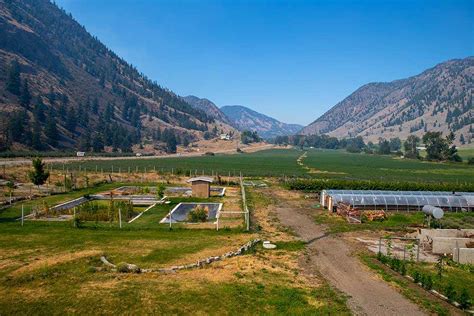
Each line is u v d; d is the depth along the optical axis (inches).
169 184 2832.2
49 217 1608.0
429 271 1051.9
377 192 2086.6
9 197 2016.5
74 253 1103.0
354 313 777.6
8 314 712.4
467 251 1141.7
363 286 932.6
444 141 7234.3
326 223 1663.4
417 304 831.1
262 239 1347.2
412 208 2023.9
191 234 1387.8
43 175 2224.4
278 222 1653.5
